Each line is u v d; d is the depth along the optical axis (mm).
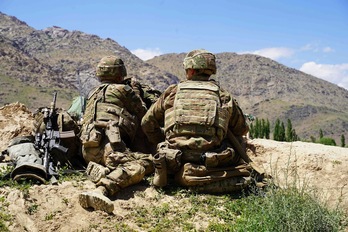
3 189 6984
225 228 6602
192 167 7430
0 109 10898
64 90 172125
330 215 6543
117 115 8141
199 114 7516
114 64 8594
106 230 6500
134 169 7406
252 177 7871
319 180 8547
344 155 9234
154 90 9602
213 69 7996
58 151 8219
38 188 7129
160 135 8516
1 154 8195
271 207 6520
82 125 8375
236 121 8125
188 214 6949
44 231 6430
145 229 6598
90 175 7637
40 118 8570
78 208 6812
